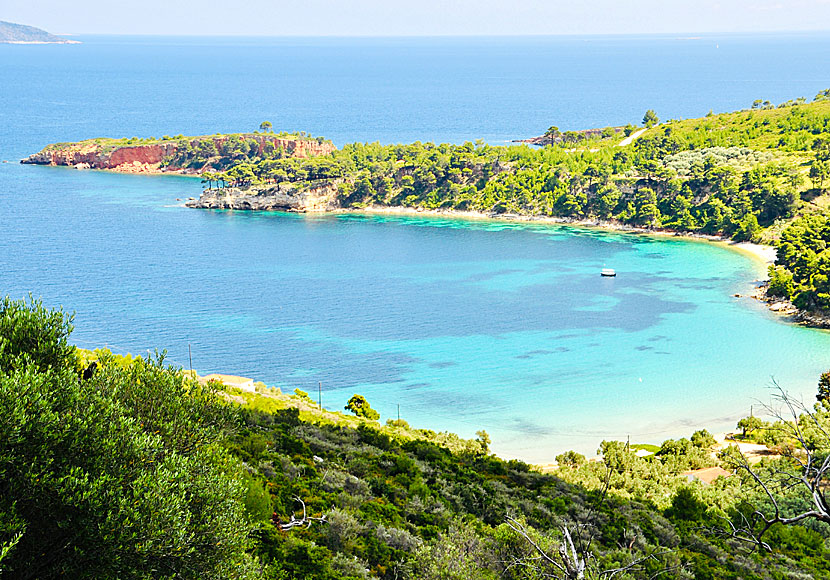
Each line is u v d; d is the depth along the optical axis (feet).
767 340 523.29
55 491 80.12
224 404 126.62
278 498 144.87
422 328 554.05
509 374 461.78
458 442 311.47
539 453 350.02
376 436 235.81
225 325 552.82
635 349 508.94
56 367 102.27
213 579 92.12
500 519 166.71
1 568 75.10
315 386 438.81
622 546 159.02
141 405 110.32
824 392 399.44
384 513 154.10
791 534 183.21
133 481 86.94
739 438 345.72
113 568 80.33
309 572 120.26
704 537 176.96
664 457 301.63
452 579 120.57
